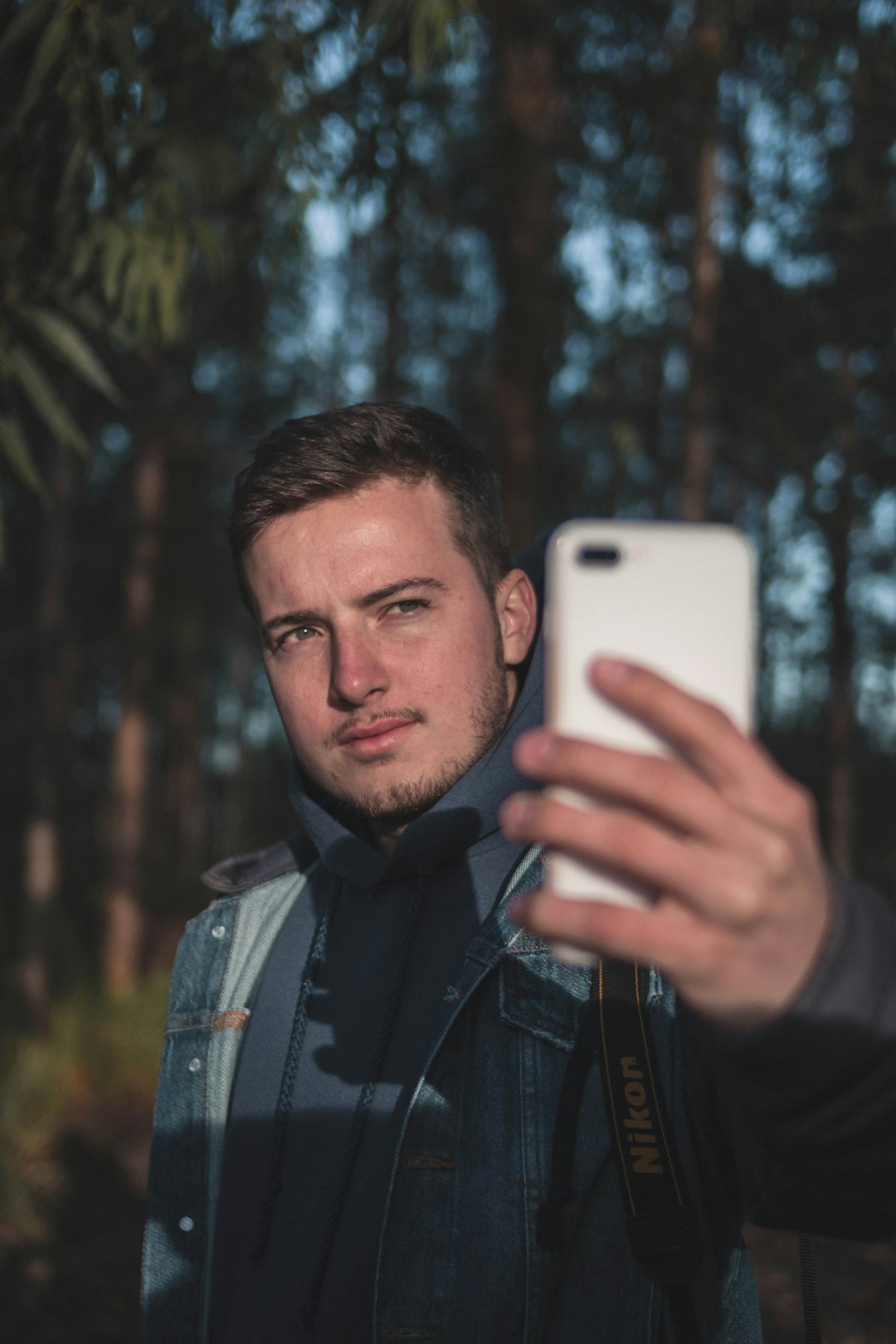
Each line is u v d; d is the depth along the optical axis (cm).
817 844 54
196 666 1184
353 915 139
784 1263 439
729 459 770
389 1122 120
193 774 1605
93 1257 452
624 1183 100
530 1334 105
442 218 555
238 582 134
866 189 587
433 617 122
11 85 243
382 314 1092
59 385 314
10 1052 621
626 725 63
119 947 802
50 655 788
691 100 569
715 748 52
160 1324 134
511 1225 108
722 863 51
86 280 255
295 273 732
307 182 291
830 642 912
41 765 746
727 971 53
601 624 66
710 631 66
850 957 55
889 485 760
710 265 633
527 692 128
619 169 620
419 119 322
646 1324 101
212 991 146
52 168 238
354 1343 114
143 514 863
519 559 145
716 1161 100
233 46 279
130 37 223
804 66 540
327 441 122
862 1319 378
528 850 127
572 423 964
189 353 784
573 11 532
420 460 123
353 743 123
